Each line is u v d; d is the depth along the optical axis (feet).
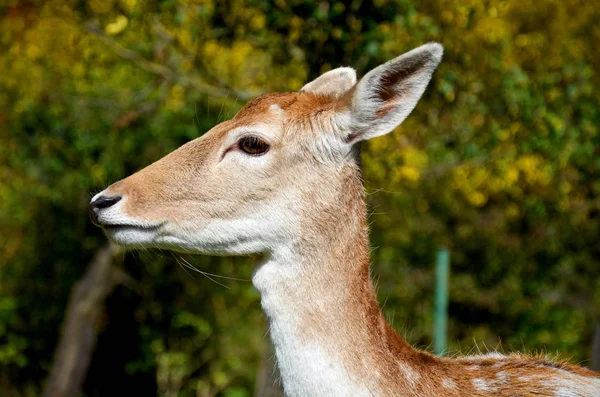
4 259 70.59
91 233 68.44
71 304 63.36
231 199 23.45
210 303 70.54
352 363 22.29
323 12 39.58
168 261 68.08
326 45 41.19
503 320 67.46
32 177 61.16
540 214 57.82
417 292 66.74
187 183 23.57
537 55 52.11
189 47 46.21
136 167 59.11
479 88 45.93
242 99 46.42
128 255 64.69
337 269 23.04
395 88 23.76
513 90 46.24
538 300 67.51
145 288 69.36
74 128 56.85
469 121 47.19
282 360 22.59
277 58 43.83
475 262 67.15
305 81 42.37
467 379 23.47
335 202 23.47
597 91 53.88
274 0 40.81
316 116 23.66
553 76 48.24
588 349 67.97
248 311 70.64
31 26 58.13
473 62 47.26
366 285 23.21
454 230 66.90
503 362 24.39
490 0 47.11
